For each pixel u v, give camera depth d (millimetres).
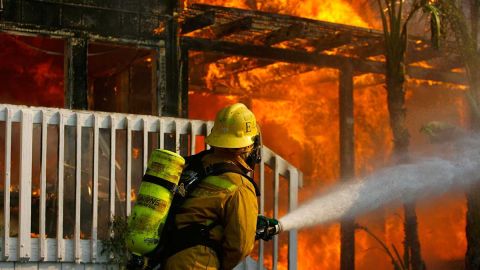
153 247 4906
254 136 5207
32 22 11969
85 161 11555
